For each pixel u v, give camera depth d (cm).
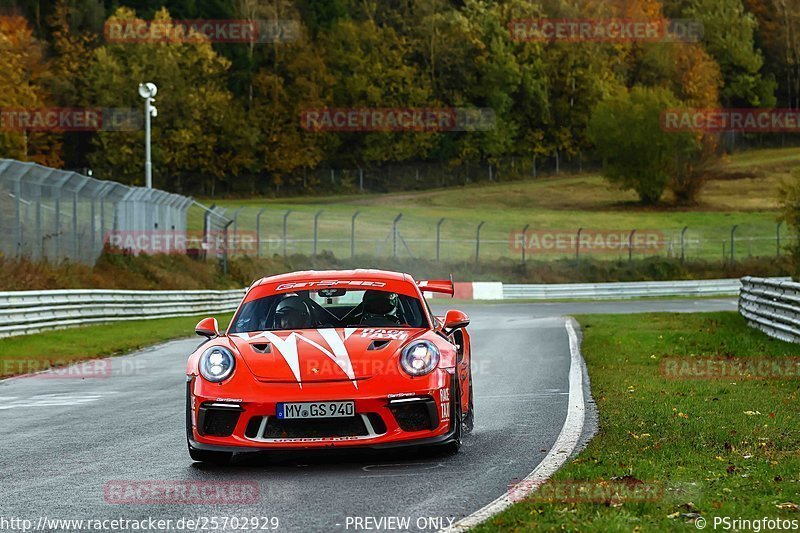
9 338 7231
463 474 2448
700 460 2436
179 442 3116
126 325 9275
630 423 3112
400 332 2817
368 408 2525
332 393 2523
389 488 2305
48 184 9638
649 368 4934
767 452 2528
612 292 18200
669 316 9394
